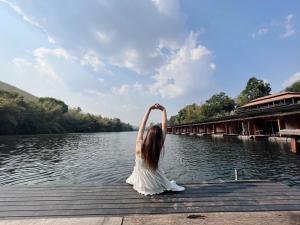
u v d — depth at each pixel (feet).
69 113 358.43
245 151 66.80
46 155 74.79
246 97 214.48
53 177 42.55
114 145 116.88
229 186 13.76
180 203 11.20
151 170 12.11
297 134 54.08
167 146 98.17
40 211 10.59
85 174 44.55
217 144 94.48
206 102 269.23
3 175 44.70
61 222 9.00
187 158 60.39
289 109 73.51
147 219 9.20
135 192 12.81
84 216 10.04
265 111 88.48
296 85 200.85
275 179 34.76
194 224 8.66
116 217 9.46
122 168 49.57
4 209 10.86
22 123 226.38
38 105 266.77
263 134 108.47
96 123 434.30
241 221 8.87
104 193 12.73
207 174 40.86
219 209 10.51
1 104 189.98
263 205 10.93
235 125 142.10
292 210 10.41
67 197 12.25
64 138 178.09
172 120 437.99
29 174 45.42
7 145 109.60
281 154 56.80
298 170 39.29
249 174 38.96
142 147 12.11
